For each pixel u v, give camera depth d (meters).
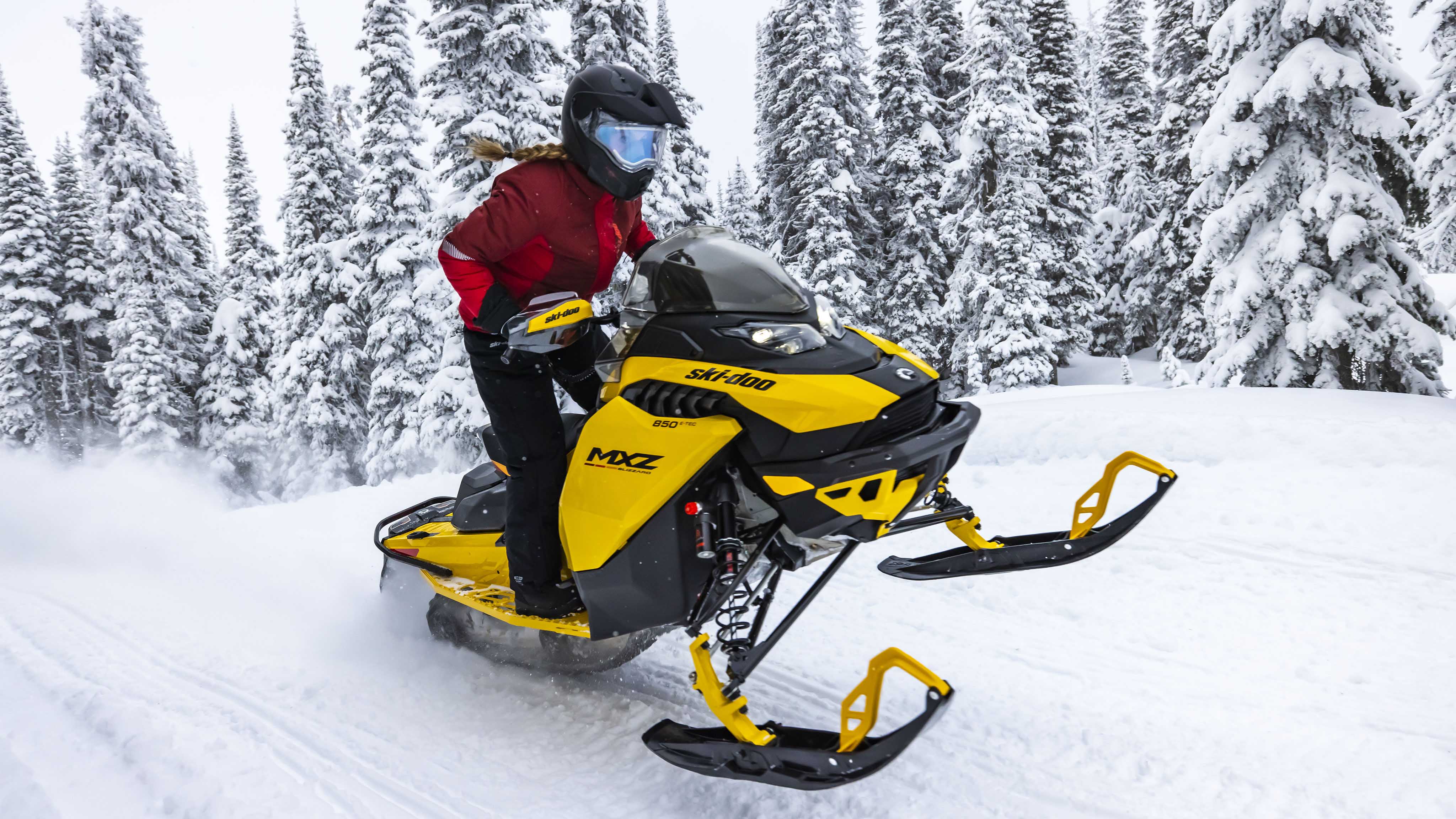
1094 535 3.33
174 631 4.97
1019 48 24.66
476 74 17.66
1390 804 2.81
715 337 2.96
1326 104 13.20
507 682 4.12
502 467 3.69
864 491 2.72
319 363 25.50
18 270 31.16
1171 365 21.91
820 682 4.04
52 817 2.97
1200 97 26.19
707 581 3.01
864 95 28.73
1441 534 5.05
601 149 3.04
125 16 28.86
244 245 31.91
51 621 5.22
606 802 3.07
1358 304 13.15
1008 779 3.11
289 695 4.00
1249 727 3.38
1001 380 24.61
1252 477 6.28
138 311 28.03
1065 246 29.16
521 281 3.30
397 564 4.99
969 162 24.64
